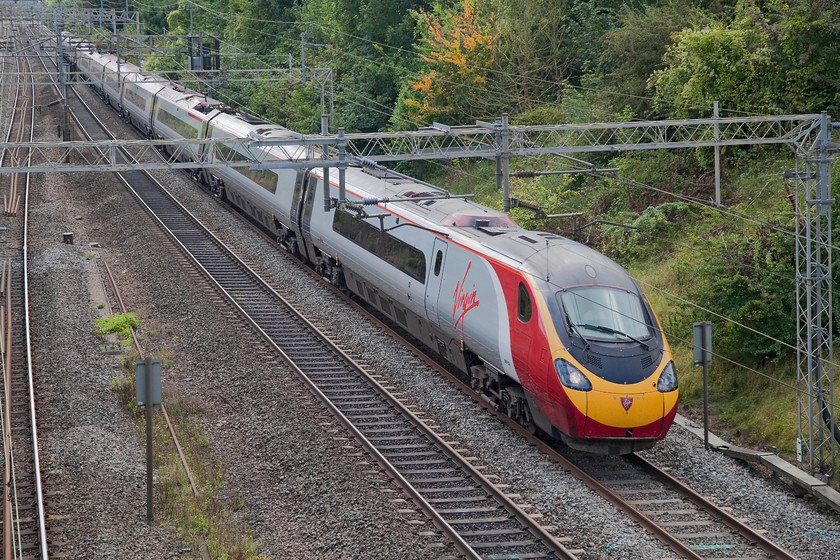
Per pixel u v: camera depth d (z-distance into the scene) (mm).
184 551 13719
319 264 30125
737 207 28016
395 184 25609
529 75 44219
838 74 28312
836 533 14484
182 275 29359
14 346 22609
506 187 22266
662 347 16844
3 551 13414
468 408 19438
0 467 16328
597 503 15094
